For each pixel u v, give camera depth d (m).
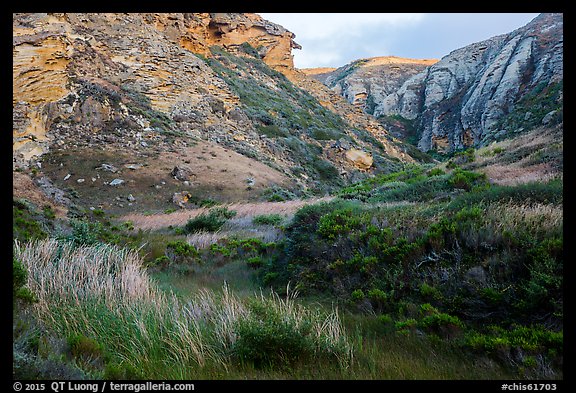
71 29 45.91
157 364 3.97
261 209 20.64
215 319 4.81
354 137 79.44
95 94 40.16
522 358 3.76
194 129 46.38
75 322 4.52
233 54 86.44
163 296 5.55
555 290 4.39
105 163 33.44
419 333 4.52
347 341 4.35
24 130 33.53
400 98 144.50
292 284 7.03
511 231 5.62
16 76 35.69
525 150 15.12
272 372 3.78
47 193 16.78
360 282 6.28
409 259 6.13
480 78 108.69
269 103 69.44
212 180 35.38
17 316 4.04
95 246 8.19
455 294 5.09
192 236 13.54
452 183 11.48
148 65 49.53
